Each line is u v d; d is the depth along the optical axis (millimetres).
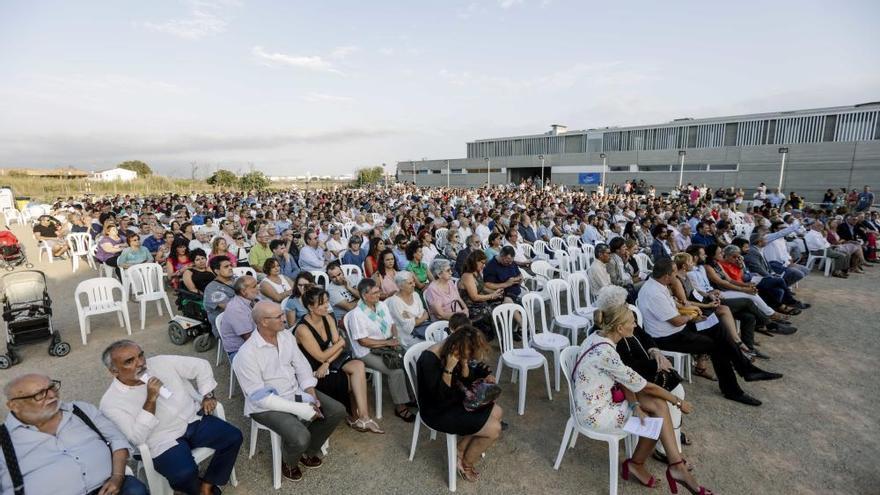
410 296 4922
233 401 4500
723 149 32812
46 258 12633
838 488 3176
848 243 9922
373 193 30922
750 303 5422
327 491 3211
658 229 8508
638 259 7957
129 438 2742
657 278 4617
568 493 3168
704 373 5000
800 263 10180
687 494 3145
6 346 5863
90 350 5766
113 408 2752
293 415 3250
